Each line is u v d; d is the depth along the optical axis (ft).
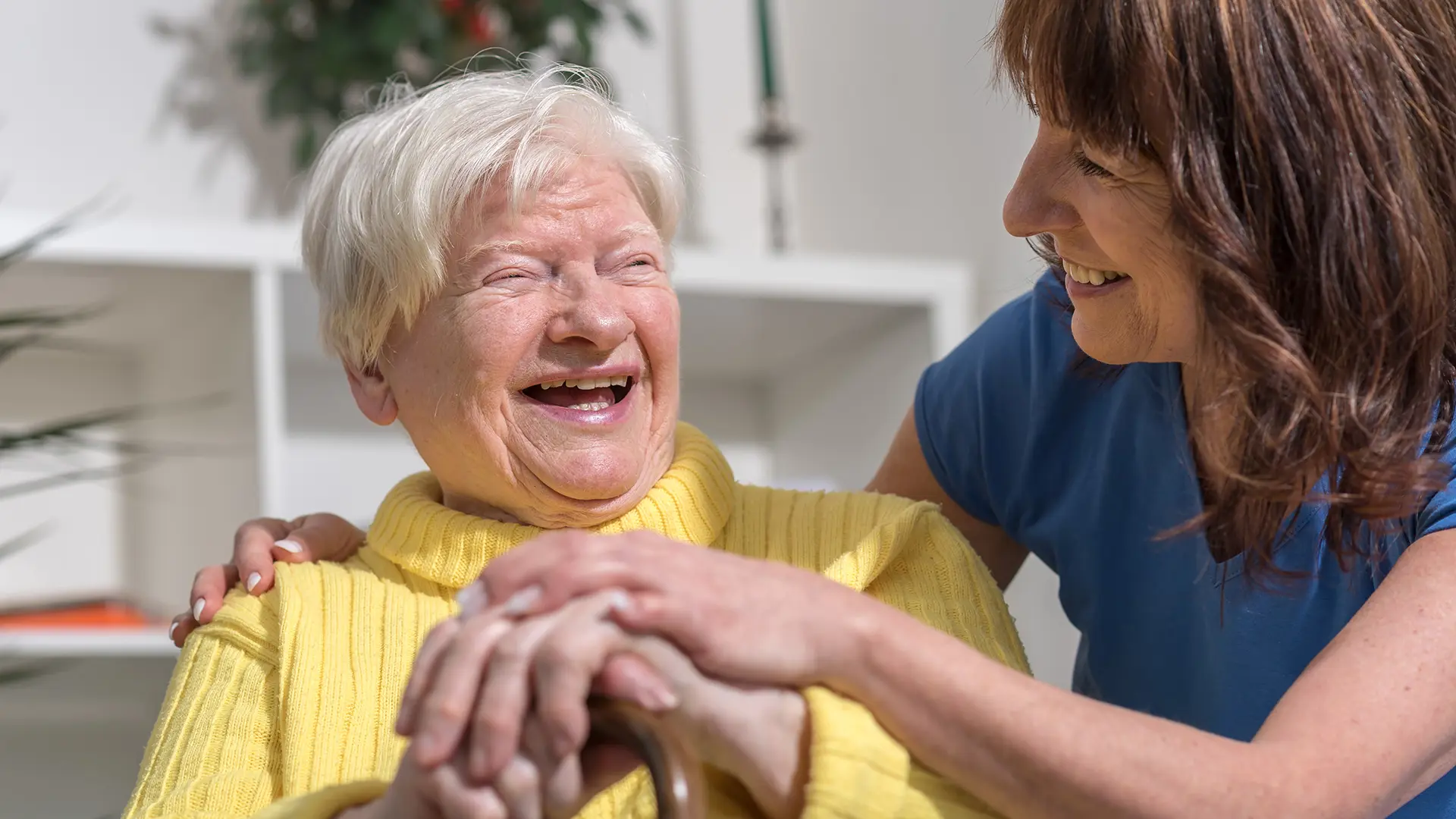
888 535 3.79
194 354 7.57
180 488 7.65
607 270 3.99
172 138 8.55
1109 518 4.10
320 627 3.76
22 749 7.66
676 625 2.43
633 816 3.17
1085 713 2.47
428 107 4.03
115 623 7.14
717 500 4.08
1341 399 2.90
